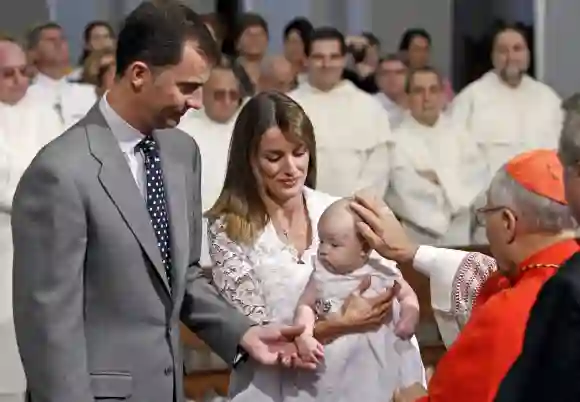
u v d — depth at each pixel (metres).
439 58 9.94
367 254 3.00
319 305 2.98
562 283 2.16
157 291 2.84
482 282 3.02
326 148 6.88
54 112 6.65
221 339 3.02
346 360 2.96
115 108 2.84
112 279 2.77
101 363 2.79
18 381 6.05
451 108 7.64
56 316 2.69
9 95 6.41
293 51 7.83
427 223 6.90
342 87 7.02
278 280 3.01
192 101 2.78
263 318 3.01
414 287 5.31
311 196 3.14
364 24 10.34
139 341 2.81
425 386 3.05
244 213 3.05
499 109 7.57
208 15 7.75
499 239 2.51
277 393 3.00
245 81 6.73
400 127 7.10
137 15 2.75
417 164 6.96
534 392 2.16
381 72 7.70
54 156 2.74
